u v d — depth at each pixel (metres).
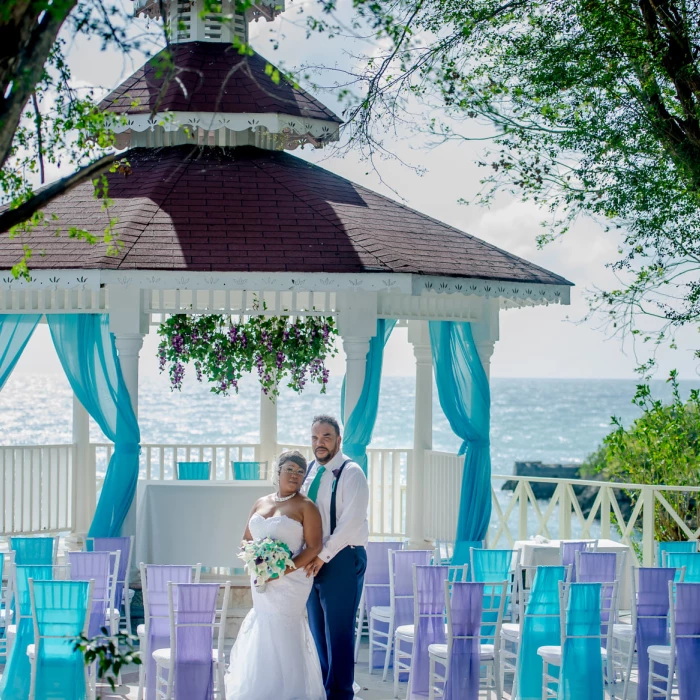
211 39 14.20
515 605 11.45
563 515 13.99
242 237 11.87
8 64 5.04
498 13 13.55
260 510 8.69
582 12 13.41
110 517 11.91
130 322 11.90
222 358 13.94
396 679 9.76
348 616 8.79
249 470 14.83
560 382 175.12
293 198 12.78
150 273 11.30
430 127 13.63
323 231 12.16
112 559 10.47
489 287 12.47
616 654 11.07
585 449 77.25
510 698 9.82
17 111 5.05
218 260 11.45
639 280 13.97
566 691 8.80
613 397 122.06
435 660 8.95
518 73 13.68
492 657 9.05
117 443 12.03
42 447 13.73
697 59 13.42
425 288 11.77
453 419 13.20
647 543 13.43
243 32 14.38
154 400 85.12
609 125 13.52
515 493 14.22
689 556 10.32
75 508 14.09
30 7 4.97
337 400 85.94
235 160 13.61
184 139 14.12
